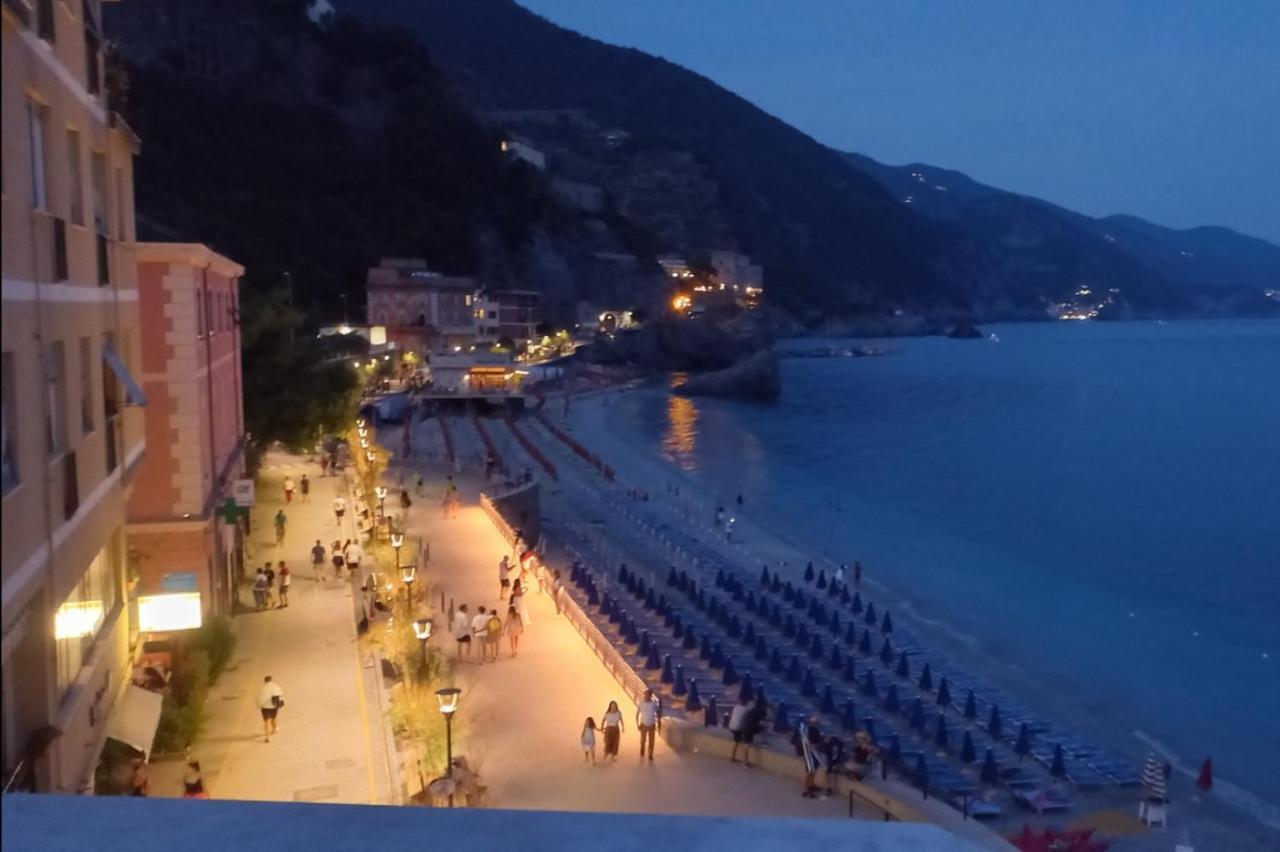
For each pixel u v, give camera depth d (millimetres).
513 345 149250
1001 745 30250
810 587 49125
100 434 15828
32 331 11461
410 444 87250
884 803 19531
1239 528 67375
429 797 18000
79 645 15070
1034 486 82812
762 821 3363
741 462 93188
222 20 158375
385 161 169625
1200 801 28250
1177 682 38406
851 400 149625
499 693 25984
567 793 20516
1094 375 194500
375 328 123562
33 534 11422
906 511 72375
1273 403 145750
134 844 3201
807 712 31656
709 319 187625
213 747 21094
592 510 66375
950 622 45562
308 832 3256
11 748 11531
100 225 17562
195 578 21938
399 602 28578
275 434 46625
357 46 182625
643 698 23328
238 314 35906
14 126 10656
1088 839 23469
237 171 144125
